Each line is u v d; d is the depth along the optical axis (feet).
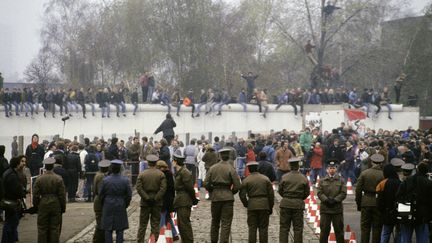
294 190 57.98
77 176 97.96
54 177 57.93
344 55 238.07
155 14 215.51
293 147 125.90
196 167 118.62
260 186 58.95
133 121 161.99
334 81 213.46
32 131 153.07
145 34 217.15
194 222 78.38
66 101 155.74
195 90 213.66
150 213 61.46
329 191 58.23
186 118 165.89
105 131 159.94
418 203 53.47
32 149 101.19
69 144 108.47
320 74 211.20
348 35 234.17
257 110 173.37
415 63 247.29
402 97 250.16
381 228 58.29
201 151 115.03
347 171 120.67
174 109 164.86
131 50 220.02
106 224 56.49
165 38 214.07
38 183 57.72
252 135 128.77
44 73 240.32
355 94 180.65
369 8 221.25
